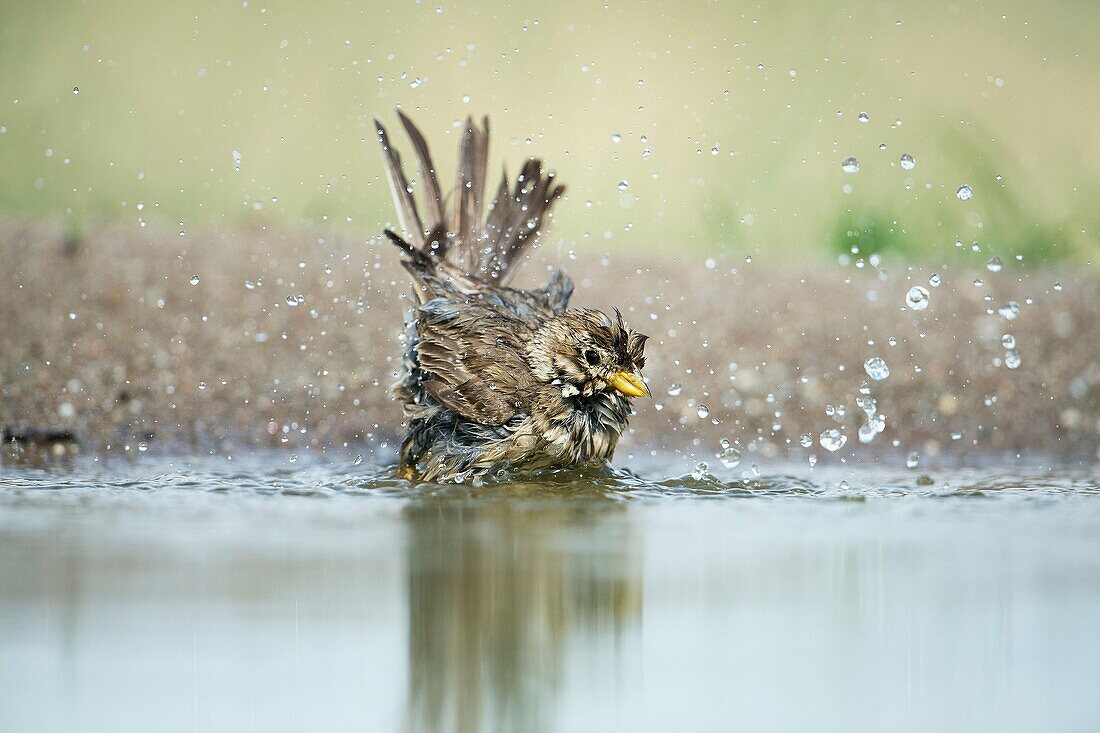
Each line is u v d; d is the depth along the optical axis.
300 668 6.04
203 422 13.26
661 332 15.58
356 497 10.48
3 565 7.77
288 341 15.09
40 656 6.15
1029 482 11.58
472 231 13.34
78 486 10.79
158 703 5.54
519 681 5.95
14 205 19.75
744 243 19.83
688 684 5.89
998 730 5.34
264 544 8.41
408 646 6.31
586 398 11.62
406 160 20.58
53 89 23.03
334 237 18.23
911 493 10.98
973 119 22.67
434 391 11.62
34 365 13.99
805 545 8.61
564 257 17.84
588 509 10.02
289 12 24.97
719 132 22.09
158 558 7.94
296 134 21.98
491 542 8.55
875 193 20.38
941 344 15.71
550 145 21.45
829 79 23.69
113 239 17.72
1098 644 6.44
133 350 14.55
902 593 7.35
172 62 23.78
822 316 16.30
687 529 9.20
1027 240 19.59
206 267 16.81
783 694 5.78
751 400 14.27
